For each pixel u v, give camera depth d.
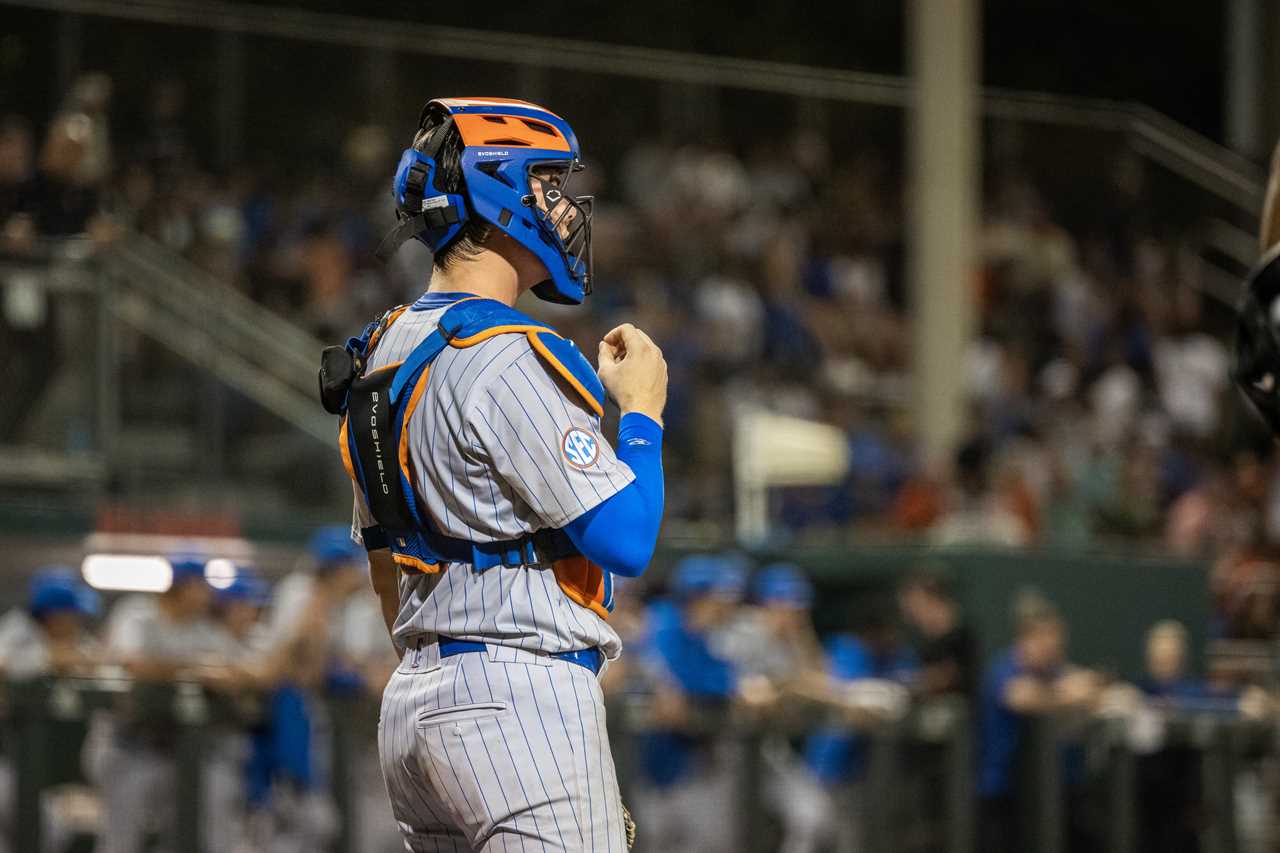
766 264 54.66
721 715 29.83
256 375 38.84
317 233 45.44
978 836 32.25
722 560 39.66
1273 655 42.66
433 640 10.59
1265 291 10.55
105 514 34.34
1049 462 51.78
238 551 35.03
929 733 32.00
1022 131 63.59
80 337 36.16
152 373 37.19
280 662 25.89
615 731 28.62
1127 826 32.31
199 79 44.41
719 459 47.19
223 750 25.27
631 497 10.37
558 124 11.13
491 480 10.38
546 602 10.45
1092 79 86.69
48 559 33.53
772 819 30.84
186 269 41.38
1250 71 76.38
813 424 46.75
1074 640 39.47
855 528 46.22
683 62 55.81
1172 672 37.22
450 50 50.22
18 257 35.59
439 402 10.44
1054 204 63.78
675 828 29.22
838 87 59.09
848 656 35.66
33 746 24.25
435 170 10.86
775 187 56.91
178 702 25.11
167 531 34.91
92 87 39.56
